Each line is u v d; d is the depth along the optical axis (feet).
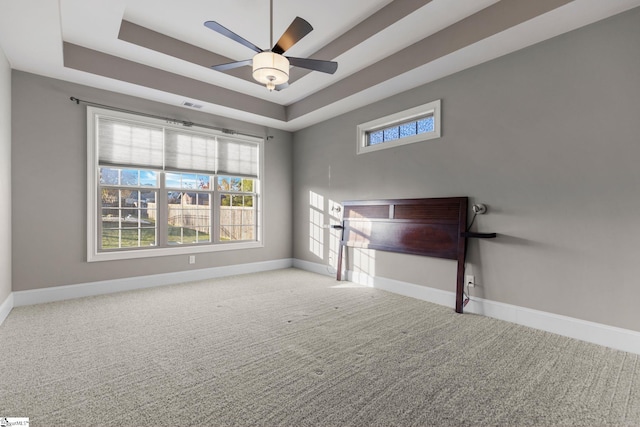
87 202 12.59
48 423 5.04
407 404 5.60
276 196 18.83
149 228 14.43
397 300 12.25
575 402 5.67
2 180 9.89
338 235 16.35
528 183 9.58
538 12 8.00
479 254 10.77
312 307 11.30
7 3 7.55
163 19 10.66
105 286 13.00
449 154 11.61
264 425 5.04
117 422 5.09
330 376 6.56
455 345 8.09
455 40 9.71
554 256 9.05
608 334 8.04
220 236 16.78
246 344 8.13
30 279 11.44
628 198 7.83
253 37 11.66
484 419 5.19
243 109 15.65
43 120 11.66
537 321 9.32
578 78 8.59
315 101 15.44
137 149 13.84
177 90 13.42
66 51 10.87
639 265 7.68
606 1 7.44
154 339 8.41
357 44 10.94
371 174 14.64
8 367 6.85
